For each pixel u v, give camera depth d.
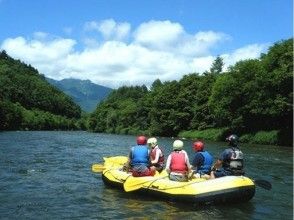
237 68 60.44
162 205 12.59
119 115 115.69
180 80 84.56
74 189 15.36
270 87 50.28
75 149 36.16
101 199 13.55
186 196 12.44
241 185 12.52
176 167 13.45
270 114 50.59
